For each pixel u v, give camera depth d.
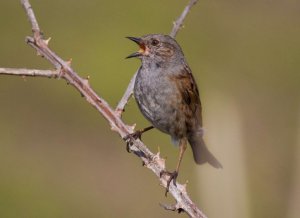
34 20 6.46
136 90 8.61
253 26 19.94
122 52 17.86
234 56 18.52
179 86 8.66
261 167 15.12
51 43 17.98
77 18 19.08
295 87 17.89
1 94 16.75
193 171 14.28
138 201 13.91
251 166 15.14
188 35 19.09
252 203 13.69
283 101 17.14
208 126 8.84
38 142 15.64
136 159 15.06
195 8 20.19
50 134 15.91
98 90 16.59
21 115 16.34
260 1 20.92
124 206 13.80
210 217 7.91
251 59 18.56
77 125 16.12
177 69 8.74
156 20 19.17
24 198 13.70
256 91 17.30
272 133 16.12
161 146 15.02
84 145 15.61
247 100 17.03
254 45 19.20
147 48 8.82
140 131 8.76
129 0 19.80
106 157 15.20
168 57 8.77
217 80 17.17
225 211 7.91
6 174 14.43
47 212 13.40
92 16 19.17
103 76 17.05
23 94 16.81
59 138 15.80
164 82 8.64
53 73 6.35
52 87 16.97
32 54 18.03
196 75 17.25
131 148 6.74
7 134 15.77
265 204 13.92
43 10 19.31
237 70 17.95
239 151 8.27
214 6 20.44
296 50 19.17
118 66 17.38
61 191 14.09
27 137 15.74
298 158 9.50
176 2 19.97
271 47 19.12
